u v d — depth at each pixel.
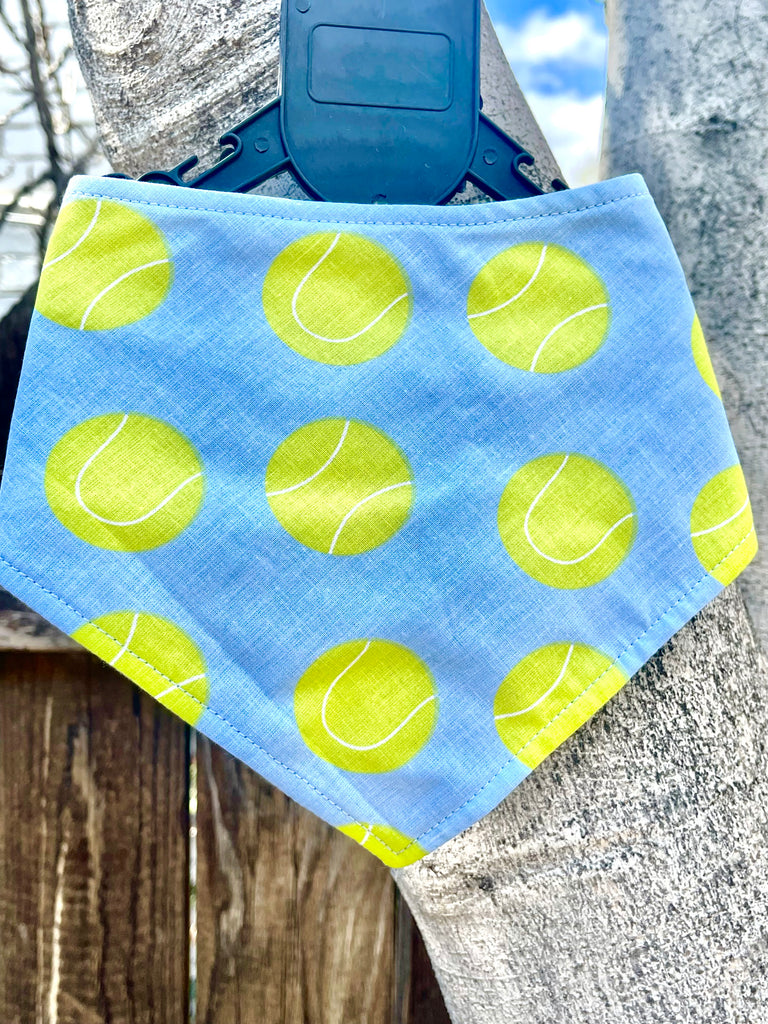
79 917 0.74
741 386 0.46
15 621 0.69
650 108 0.45
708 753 0.38
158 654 0.37
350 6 0.40
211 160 0.43
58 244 0.37
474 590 0.38
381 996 0.76
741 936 0.37
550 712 0.38
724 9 0.42
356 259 0.38
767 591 0.47
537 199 0.39
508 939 0.39
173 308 0.38
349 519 0.38
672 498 0.39
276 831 0.75
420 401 0.38
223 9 0.43
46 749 0.73
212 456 0.38
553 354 0.39
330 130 0.40
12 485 0.36
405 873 0.42
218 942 0.75
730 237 0.44
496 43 0.49
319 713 0.37
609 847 0.37
